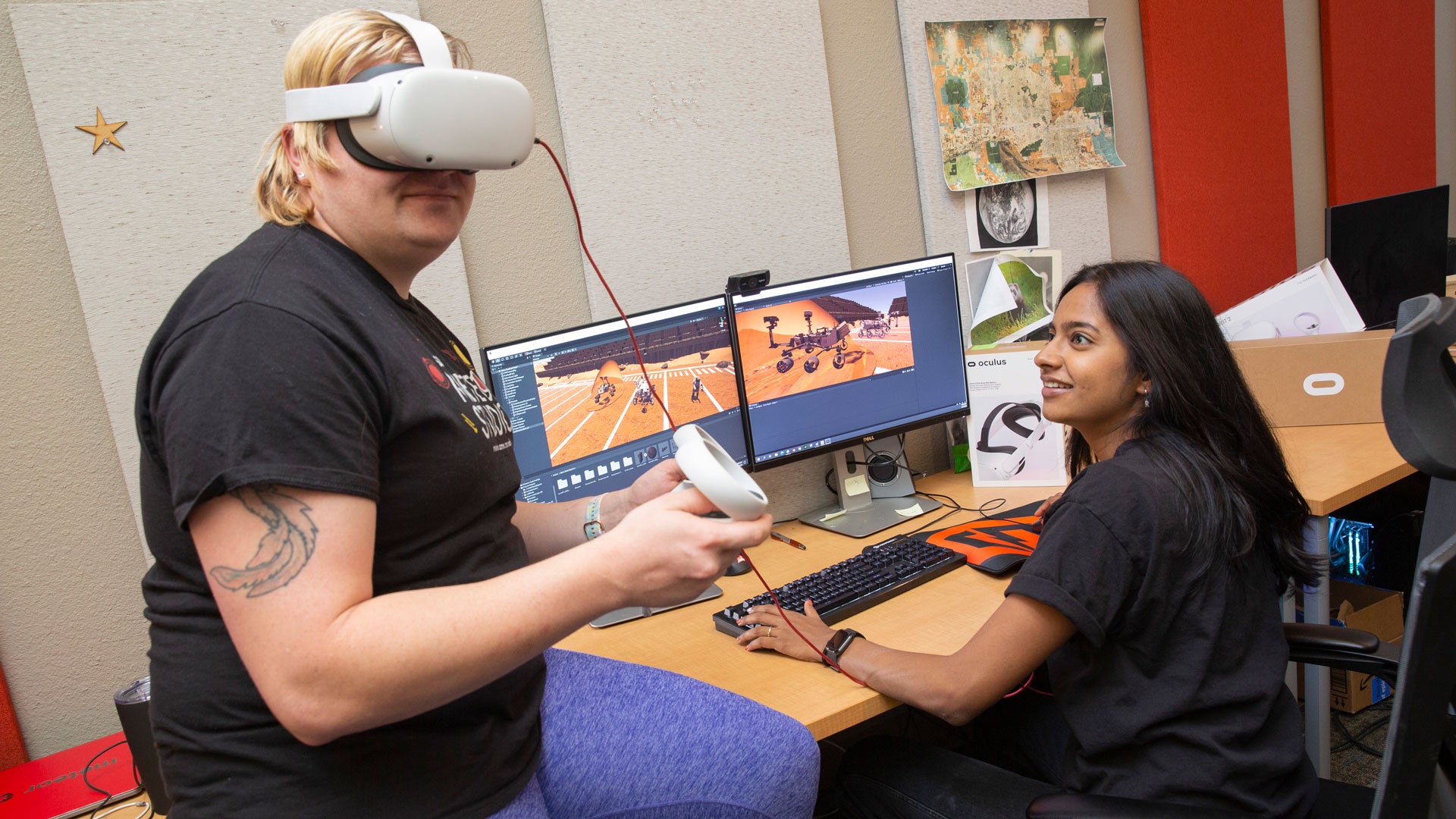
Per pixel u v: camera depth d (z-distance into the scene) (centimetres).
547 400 142
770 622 129
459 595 64
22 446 127
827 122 186
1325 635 122
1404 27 319
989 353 187
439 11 147
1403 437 61
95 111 124
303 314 64
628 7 162
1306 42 294
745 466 166
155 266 130
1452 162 360
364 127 70
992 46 206
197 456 59
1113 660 104
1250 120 265
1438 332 62
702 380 159
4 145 123
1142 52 243
